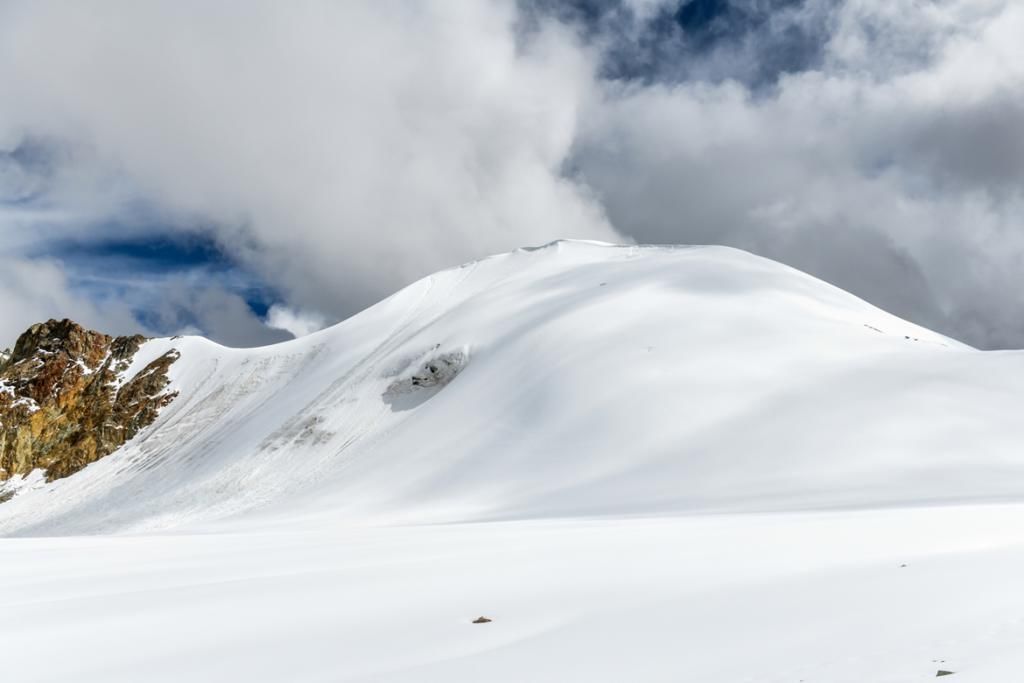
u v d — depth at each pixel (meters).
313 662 13.64
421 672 12.59
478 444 72.00
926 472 45.00
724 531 25.42
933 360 65.75
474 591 18.56
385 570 21.77
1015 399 55.25
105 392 153.50
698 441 58.12
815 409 58.34
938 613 13.55
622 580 18.89
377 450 83.25
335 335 144.62
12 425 144.25
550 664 12.43
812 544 22.20
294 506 72.00
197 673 13.38
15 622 17.20
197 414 137.25
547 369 80.19
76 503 116.44
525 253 150.62
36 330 166.75
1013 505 28.80
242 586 20.34
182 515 84.56
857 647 11.78
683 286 97.31
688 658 12.08
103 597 19.77
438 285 148.50
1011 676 9.34
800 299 91.56
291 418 106.06
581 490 54.97
